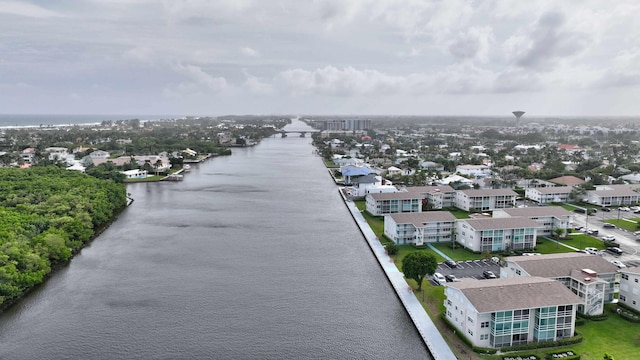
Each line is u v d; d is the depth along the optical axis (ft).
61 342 282.56
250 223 569.64
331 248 466.70
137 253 449.06
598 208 633.20
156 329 298.35
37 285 367.66
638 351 262.47
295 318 313.53
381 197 592.19
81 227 474.49
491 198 616.80
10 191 587.68
